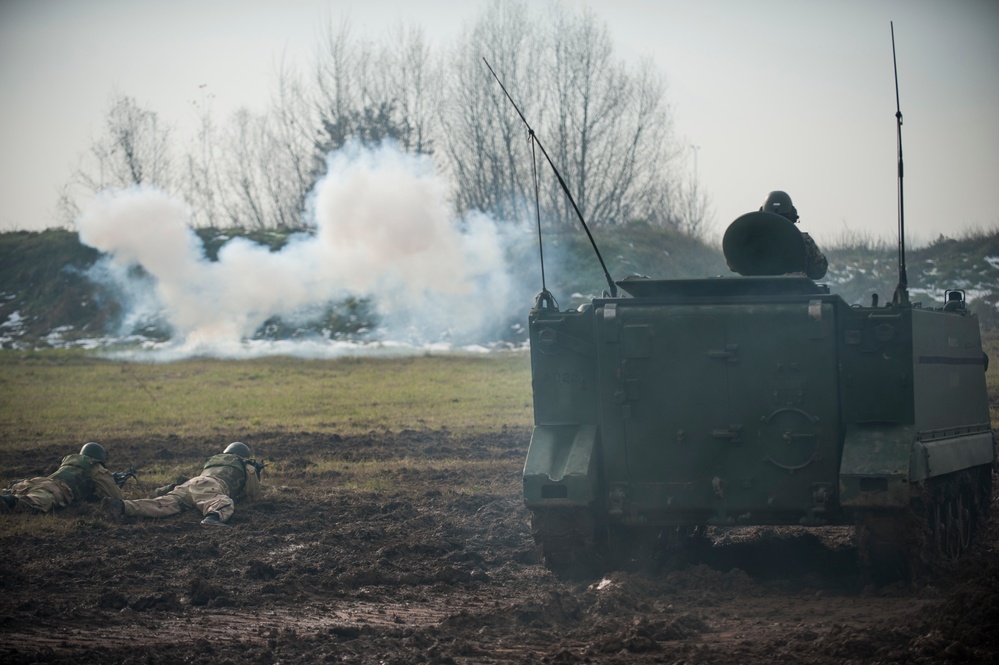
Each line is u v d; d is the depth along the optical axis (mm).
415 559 12266
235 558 12328
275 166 56562
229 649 8578
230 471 15156
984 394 13062
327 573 11523
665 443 10586
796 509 10359
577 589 10570
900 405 10141
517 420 25500
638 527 11555
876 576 10195
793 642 8148
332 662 8188
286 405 29016
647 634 8547
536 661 8070
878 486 9742
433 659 8164
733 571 10711
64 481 14711
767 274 11898
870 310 10227
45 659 8289
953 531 11633
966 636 7809
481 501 15766
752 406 10414
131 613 9875
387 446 21750
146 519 14258
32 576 11266
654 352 10547
